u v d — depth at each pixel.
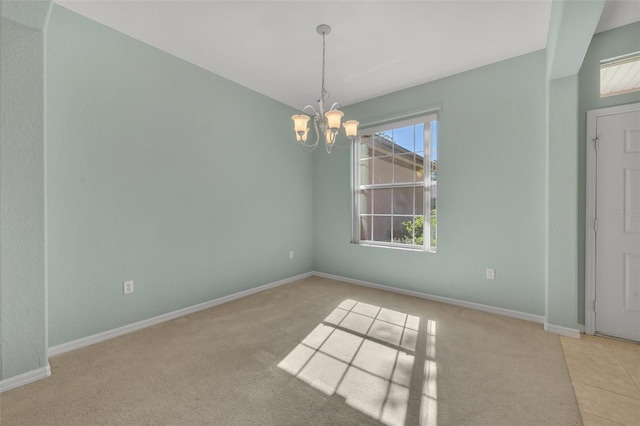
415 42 2.45
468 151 2.94
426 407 1.47
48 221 1.97
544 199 2.55
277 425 1.35
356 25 2.22
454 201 3.03
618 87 2.54
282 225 3.85
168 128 2.63
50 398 1.54
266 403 1.50
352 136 2.09
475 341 2.20
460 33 2.32
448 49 2.56
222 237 3.11
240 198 3.30
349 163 3.91
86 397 1.55
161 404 1.50
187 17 2.12
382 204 3.69
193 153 2.83
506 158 2.73
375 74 3.02
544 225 2.55
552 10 1.92
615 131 2.23
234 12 2.07
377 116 3.61
